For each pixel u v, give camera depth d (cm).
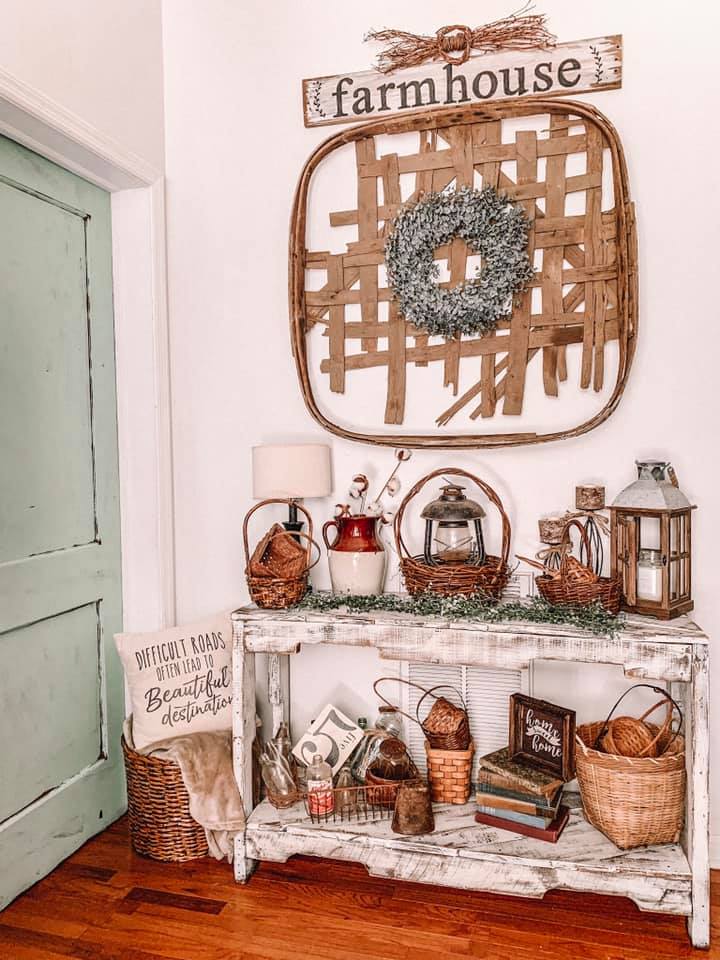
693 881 186
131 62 241
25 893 210
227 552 262
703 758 186
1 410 203
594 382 228
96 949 186
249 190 255
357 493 244
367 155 244
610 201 225
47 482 222
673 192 221
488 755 220
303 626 214
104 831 247
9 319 206
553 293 230
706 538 221
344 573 230
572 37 226
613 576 213
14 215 208
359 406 248
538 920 198
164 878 217
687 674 188
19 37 191
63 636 229
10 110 191
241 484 260
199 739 226
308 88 249
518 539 236
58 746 227
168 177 262
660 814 195
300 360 247
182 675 233
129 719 238
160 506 256
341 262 247
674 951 185
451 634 203
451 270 237
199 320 261
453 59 236
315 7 248
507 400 235
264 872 221
